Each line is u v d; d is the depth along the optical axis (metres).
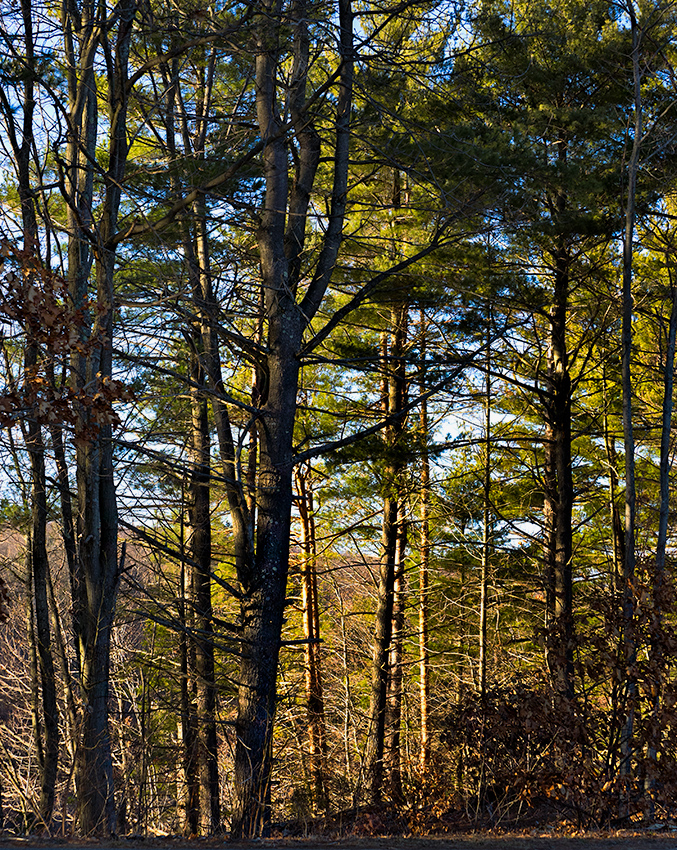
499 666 18.34
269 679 10.08
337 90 11.70
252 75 11.83
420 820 10.12
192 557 14.18
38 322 7.59
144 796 11.66
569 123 13.18
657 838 7.07
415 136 10.53
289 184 13.04
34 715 11.73
